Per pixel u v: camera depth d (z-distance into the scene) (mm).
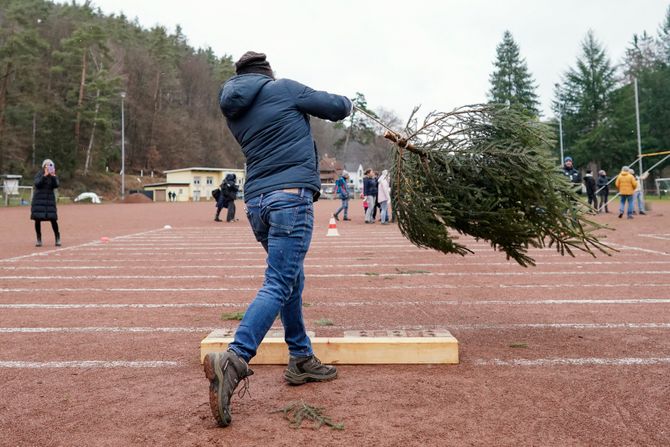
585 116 60094
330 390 3520
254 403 3316
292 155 3355
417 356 4035
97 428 2996
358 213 29328
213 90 114625
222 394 2881
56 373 3932
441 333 4309
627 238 13211
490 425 2945
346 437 2822
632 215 20766
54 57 71750
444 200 4230
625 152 57125
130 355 4355
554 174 4172
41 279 8281
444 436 2818
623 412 3102
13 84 66062
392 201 4449
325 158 110750
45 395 3500
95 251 12188
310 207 3404
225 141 112062
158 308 6148
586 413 3092
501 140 4176
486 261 9891
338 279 7953
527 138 4188
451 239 4504
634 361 4020
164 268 9453
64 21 81500
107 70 75000
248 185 3445
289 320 3596
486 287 7230
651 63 66688
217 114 114062
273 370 3980
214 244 13781
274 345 4102
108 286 7645
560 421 2988
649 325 5082
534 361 4055
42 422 3084
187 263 10102
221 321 5496
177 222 23688
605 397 3326
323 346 4062
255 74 3512
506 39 73250
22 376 3869
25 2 73812
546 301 6270
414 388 3525
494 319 5406
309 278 8055
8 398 3449
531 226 4340
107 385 3676
